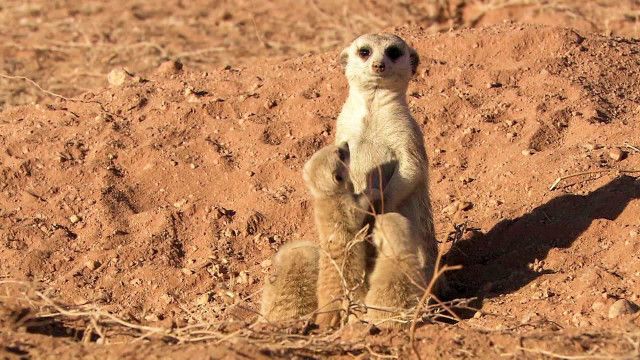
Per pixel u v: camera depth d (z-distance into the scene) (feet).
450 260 25.96
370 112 24.34
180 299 24.81
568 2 51.03
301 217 27.89
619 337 19.19
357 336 19.92
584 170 27.71
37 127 32.96
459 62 34.65
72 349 19.17
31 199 29.14
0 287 24.52
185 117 32.53
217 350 18.70
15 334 19.85
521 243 25.84
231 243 27.17
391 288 20.77
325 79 33.63
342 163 21.11
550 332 19.58
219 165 30.17
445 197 28.68
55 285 25.31
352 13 54.29
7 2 60.80
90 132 32.32
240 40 51.72
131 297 24.99
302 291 21.66
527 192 27.71
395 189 23.22
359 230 21.15
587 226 25.18
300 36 52.01
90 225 27.99
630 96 32.27
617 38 36.29
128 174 30.19
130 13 58.18
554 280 23.15
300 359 19.07
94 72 46.29
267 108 32.86
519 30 35.32
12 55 50.16
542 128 30.17
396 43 24.27
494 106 31.91
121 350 18.99
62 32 54.34
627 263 23.32
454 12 51.57
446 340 19.38
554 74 32.99
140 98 34.01
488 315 21.88
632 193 25.99
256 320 21.27
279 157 30.22
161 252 26.73
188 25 55.26
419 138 24.17
